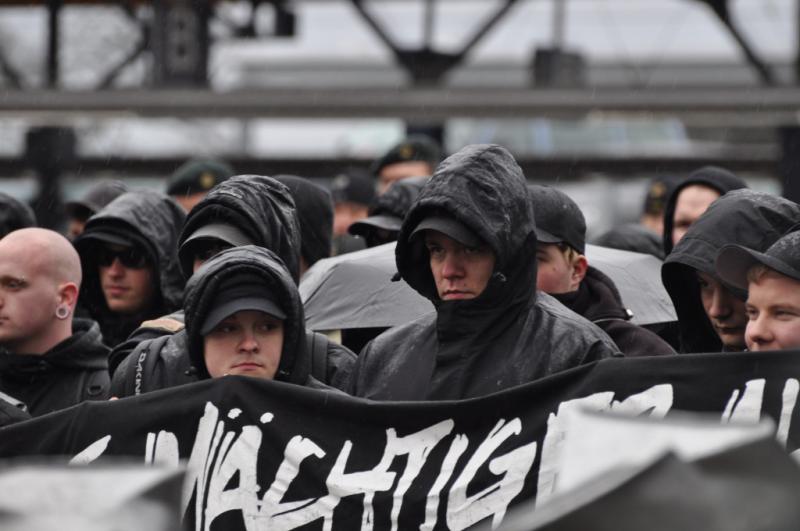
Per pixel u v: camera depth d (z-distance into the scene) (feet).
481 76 162.40
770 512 17.93
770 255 40.60
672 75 156.25
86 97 119.14
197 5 120.67
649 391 39.19
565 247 51.93
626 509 17.43
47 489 17.65
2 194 70.90
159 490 17.72
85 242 60.29
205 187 78.13
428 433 40.55
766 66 120.88
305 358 44.62
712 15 121.60
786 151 125.29
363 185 85.46
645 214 84.94
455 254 42.68
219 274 43.39
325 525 40.63
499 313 42.80
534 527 17.46
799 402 38.22
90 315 63.16
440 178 42.96
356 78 172.96
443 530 39.81
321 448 41.04
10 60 135.44
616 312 51.60
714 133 153.89
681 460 17.80
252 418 41.60
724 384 38.78
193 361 44.39
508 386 42.16
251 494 41.22
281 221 52.08
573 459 18.70
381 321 57.67
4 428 42.88
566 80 122.21
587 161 136.87
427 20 126.41
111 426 42.39
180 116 118.73
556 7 128.67
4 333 52.90
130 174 139.13
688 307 48.67
